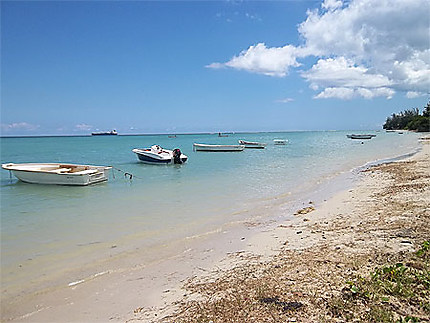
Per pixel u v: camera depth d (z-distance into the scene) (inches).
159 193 597.6
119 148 2564.0
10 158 1578.5
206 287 208.8
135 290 216.8
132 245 312.0
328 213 395.2
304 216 395.9
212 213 433.7
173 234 343.9
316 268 212.4
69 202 537.0
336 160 1184.2
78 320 183.6
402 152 1385.3
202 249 294.0
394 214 339.3
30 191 652.7
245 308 168.2
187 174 877.2
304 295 173.8
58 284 231.9
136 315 182.4
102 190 649.6
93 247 308.3
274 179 741.9
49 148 2608.3
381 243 247.4
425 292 160.6
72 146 2965.1
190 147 2495.1
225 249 290.0
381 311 146.6
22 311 197.3
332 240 278.8
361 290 168.9
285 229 341.1
